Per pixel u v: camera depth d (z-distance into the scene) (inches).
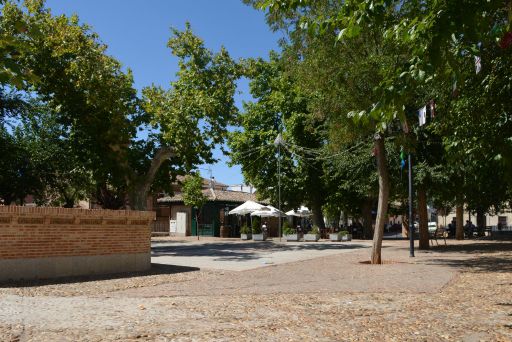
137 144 1042.7
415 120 771.4
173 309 311.3
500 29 218.4
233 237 1834.4
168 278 490.9
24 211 448.1
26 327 251.4
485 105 387.9
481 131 373.1
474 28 188.7
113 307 317.4
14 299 343.6
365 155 886.4
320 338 237.3
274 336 240.2
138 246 563.5
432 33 194.2
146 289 411.5
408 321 276.8
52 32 838.5
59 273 479.8
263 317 286.5
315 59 620.7
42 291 390.0
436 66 199.5
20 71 159.3
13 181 1077.1
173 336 238.2
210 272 546.9
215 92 1002.7
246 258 745.0
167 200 1994.3
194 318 282.2
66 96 887.1
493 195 928.9
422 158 857.5
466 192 908.0
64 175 1194.6
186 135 924.6
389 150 831.1
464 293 381.7
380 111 217.9
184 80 1031.0
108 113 889.5
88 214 503.2
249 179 1609.3
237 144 1546.5
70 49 829.8
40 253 465.1
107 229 528.7
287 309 312.7
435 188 900.6
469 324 268.7
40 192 1187.3
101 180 1010.1
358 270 560.1
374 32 559.8
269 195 1628.9
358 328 259.0
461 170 792.9
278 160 1412.4
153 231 2022.6
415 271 543.8
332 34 604.4
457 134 399.2
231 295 375.2
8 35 165.3
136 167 1024.2
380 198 657.0
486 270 549.0
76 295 375.2
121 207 1232.2
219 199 1962.4
